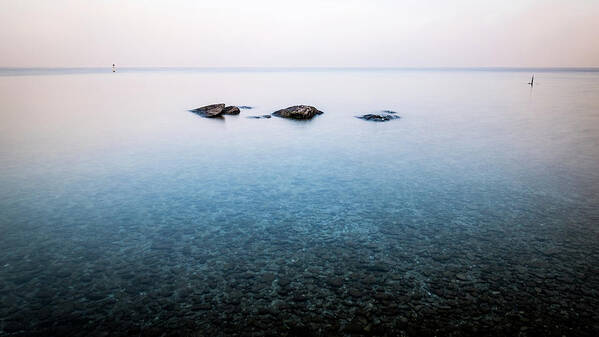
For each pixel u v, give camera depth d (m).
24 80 119.50
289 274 10.82
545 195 17.52
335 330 8.40
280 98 72.38
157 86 103.38
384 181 20.14
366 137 33.41
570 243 12.59
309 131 36.66
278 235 13.48
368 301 9.46
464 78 183.25
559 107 55.69
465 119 44.69
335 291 9.93
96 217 15.02
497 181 19.91
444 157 25.58
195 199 17.25
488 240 12.92
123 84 109.38
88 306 9.32
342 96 77.56
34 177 20.38
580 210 15.56
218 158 25.42
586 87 103.31
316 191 18.48
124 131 35.59
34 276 10.66
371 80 156.75
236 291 9.97
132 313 9.04
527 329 8.37
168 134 34.47
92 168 22.45
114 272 10.94
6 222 14.38
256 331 8.39
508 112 50.69
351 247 12.51
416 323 8.61
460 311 9.02
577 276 10.52
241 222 14.66
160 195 17.75
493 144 29.81
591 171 21.38
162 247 12.53
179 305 9.36
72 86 96.12
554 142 30.05
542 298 9.51
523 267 11.07
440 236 13.29
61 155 25.62
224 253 12.12
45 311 9.11
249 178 20.69
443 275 10.67
